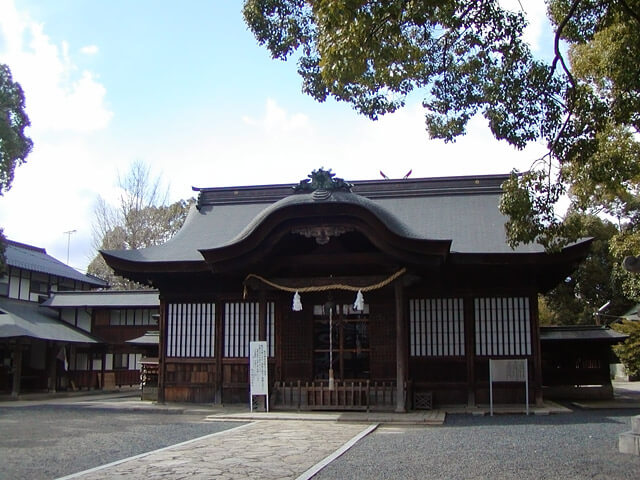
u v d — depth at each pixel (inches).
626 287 1021.8
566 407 721.0
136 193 1829.5
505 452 389.1
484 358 689.6
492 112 433.4
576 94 412.8
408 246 606.9
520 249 678.5
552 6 460.4
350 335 719.1
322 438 466.0
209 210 879.1
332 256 646.5
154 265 721.6
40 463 366.3
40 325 1116.5
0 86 981.8
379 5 342.0
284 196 872.9
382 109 476.7
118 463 359.3
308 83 484.4
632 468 329.7
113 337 1262.3
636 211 1317.7
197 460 368.8
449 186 820.0
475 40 429.1
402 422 566.9
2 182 971.9
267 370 654.5
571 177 550.3
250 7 450.0
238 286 756.0
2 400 967.6
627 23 406.6
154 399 908.6
